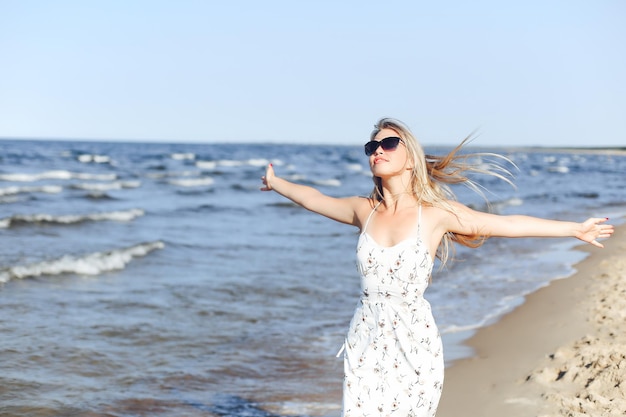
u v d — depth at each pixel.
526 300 9.14
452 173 3.85
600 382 5.27
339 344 7.56
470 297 9.67
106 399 5.73
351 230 19.23
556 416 4.79
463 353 6.76
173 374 6.43
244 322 8.48
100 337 7.58
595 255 13.04
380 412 3.57
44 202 24.36
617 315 7.51
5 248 13.77
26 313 8.47
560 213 23.25
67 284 10.33
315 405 5.63
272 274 11.86
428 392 3.58
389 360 3.57
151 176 43.78
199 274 11.66
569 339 6.79
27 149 82.56
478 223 3.66
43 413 5.38
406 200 3.72
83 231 17.08
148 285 10.54
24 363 6.55
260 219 21.97
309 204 4.08
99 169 48.44
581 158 129.38
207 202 27.89
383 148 3.64
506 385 5.61
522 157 119.19
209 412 5.46
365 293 3.68
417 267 3.56
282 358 7.00
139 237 16.47
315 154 121.81
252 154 105.38
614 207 25.78
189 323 8.34
